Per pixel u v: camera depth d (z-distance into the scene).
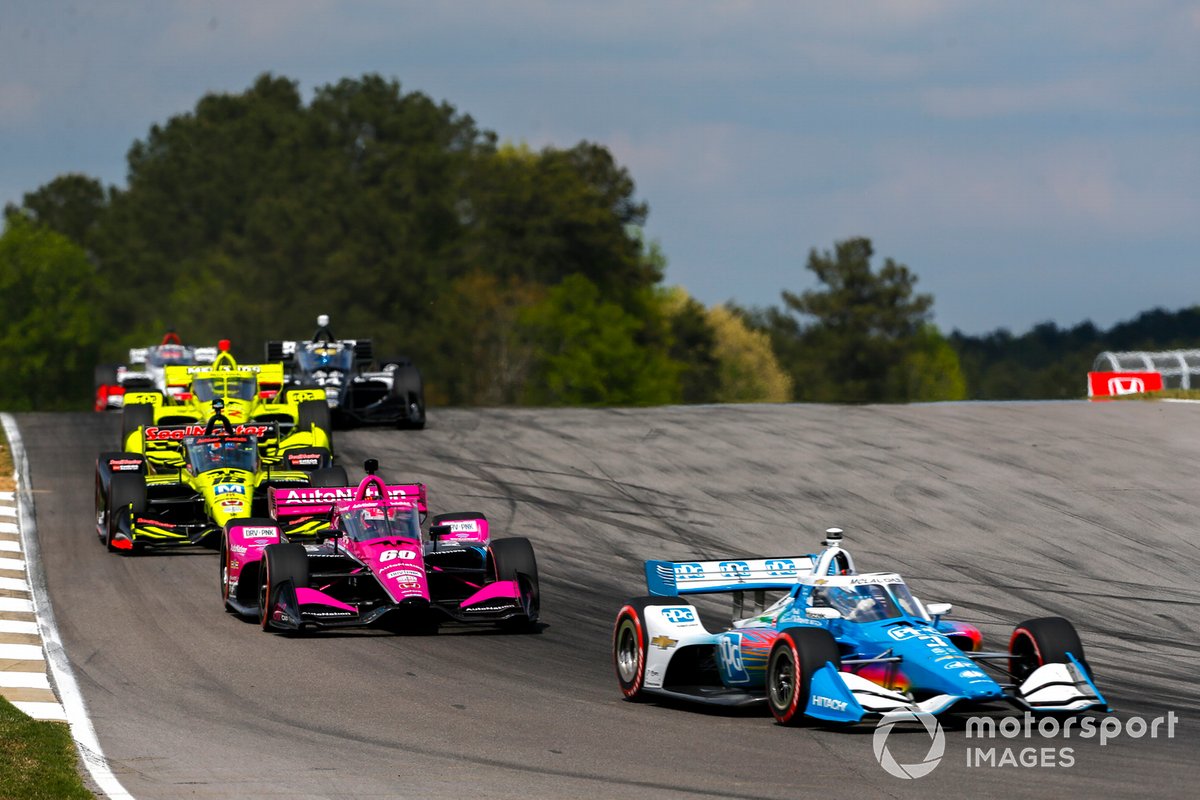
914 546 77.38
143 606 60.78
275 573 55.47
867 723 41.22
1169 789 33.47
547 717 42.81
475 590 59.81
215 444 74.56
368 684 47.53
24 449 106.50
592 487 91.81
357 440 108.56
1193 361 154.12
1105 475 94.75
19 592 63.19
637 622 45.19
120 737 40.22
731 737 39.66
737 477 95.19
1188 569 72.81
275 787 34.94
